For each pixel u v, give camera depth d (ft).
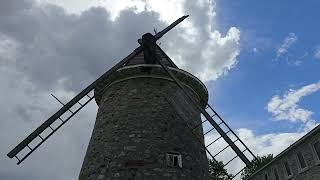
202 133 54.44
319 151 61.00
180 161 45.96
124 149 45.57
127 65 54.13
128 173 43.16
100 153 47.03
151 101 50.67
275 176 79.00
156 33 59.47
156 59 54.08
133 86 52.54
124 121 48.83
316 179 60.95
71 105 52.37
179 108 51.70
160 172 43.52
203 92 58.23
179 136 48.67
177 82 52.21
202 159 50.34
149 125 47.96
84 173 47.01
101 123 51.34
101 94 58.34
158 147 45.91
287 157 72.13
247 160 48.88
